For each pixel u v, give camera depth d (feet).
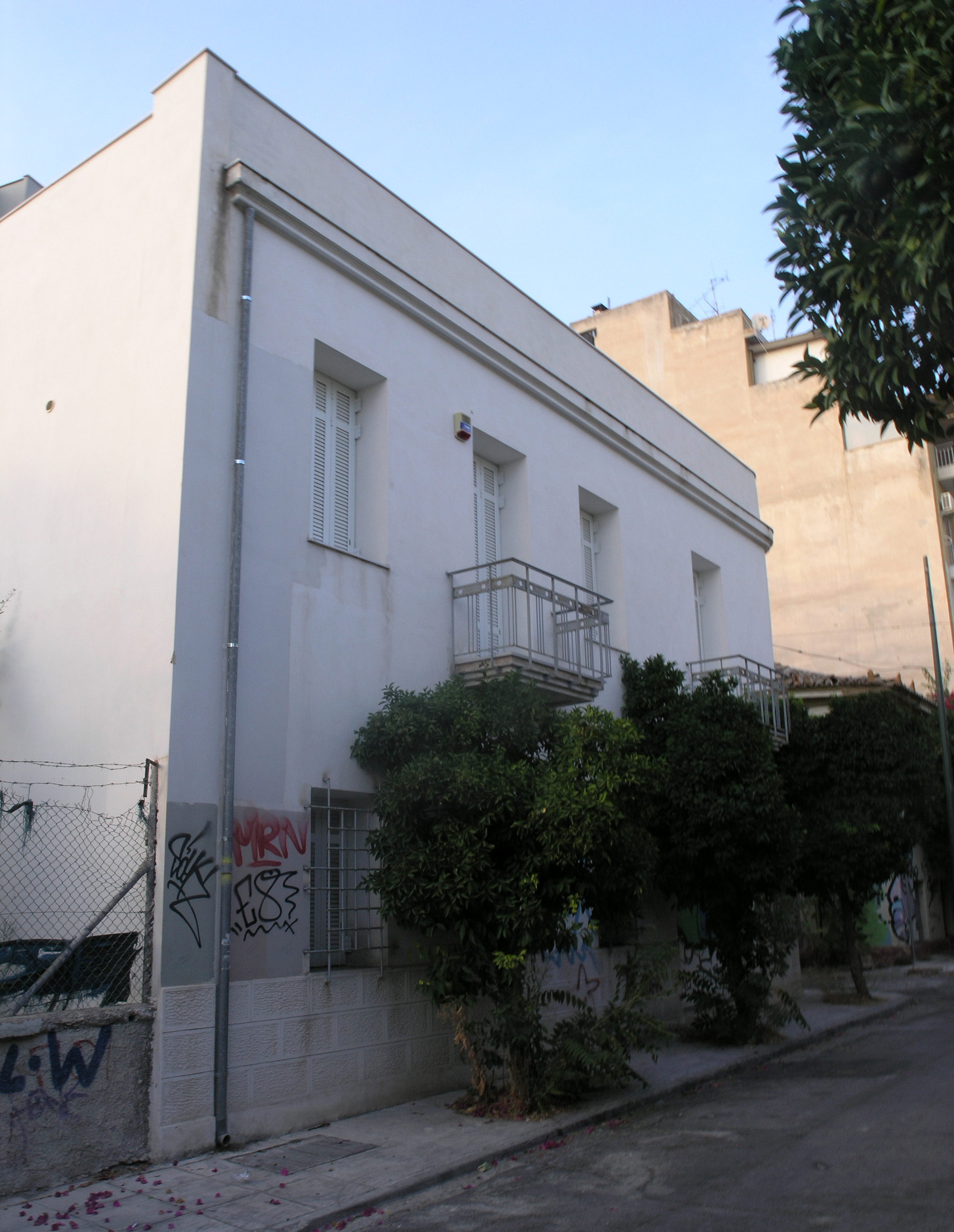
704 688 44.80
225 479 29.94
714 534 60.70
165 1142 24.72
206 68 31.91
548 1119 28.78
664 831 41.65
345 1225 21.15
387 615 34.78
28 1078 22.75
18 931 29.50
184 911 26.27
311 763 30.81
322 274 34.76
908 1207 20.18
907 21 19.72
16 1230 20.21
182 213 31.22
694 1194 21.97
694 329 117.60
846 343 23.25
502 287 44.37
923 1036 45.09
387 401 36.65
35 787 30.73
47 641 32.01
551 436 46.11
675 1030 45.09
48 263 36.27
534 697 32.53
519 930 28.55
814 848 53.98
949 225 19.17
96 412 32.48
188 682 27.73
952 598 108.68
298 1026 28.55
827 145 21.80
